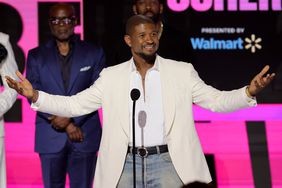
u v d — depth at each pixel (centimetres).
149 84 1087
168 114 1071
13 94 1317
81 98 1110
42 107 1086
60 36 1440
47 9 1725
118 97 1087
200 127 1711
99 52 1460
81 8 1723
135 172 1065
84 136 1427
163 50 1427
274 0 1728
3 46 1309
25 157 1703
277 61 1725
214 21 1728
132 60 1112
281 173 1703
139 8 1430
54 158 1427
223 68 1730
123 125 1075
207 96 1079
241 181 1700
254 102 1030
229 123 1711
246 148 1709
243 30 1728
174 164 1066
